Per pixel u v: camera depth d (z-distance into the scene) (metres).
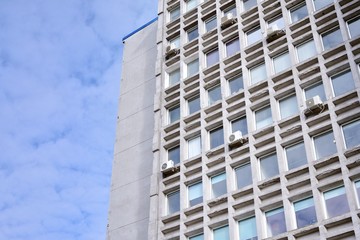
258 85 32.47
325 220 24.66
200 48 38.06
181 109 35.78
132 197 35.47
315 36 31.69
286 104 30.77
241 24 36.81
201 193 31.09
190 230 29.62
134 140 38.53
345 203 25.06
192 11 41.44
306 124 28.53
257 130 30.41
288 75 31.55
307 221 25.80
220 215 29.12
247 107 32.00
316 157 27.42
